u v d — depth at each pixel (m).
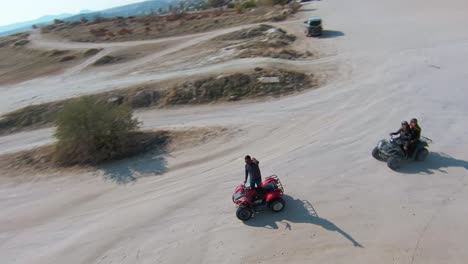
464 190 10.88
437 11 43.16
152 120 22.39
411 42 31.05
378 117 17.30
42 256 10.79
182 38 49.38
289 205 11.13
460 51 26.47
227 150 16.45
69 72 40.38
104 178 15.70
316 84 23.91
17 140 23.19
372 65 26.17
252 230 10.23
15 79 41.41
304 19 50.00
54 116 25.81
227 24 54.97
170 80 28.06
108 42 54.66
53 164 18.00
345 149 14.45
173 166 15.77
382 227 9.68
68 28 81.25
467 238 8.97
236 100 23.47
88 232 11.65
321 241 9.42
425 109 17.34
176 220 11.38
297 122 18.39
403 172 12.20
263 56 31.28
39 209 13.91
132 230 11.26
